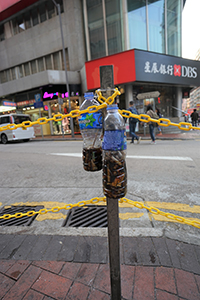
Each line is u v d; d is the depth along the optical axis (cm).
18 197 277
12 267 140
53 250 155
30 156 599
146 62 1071
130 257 142
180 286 118
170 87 1406
